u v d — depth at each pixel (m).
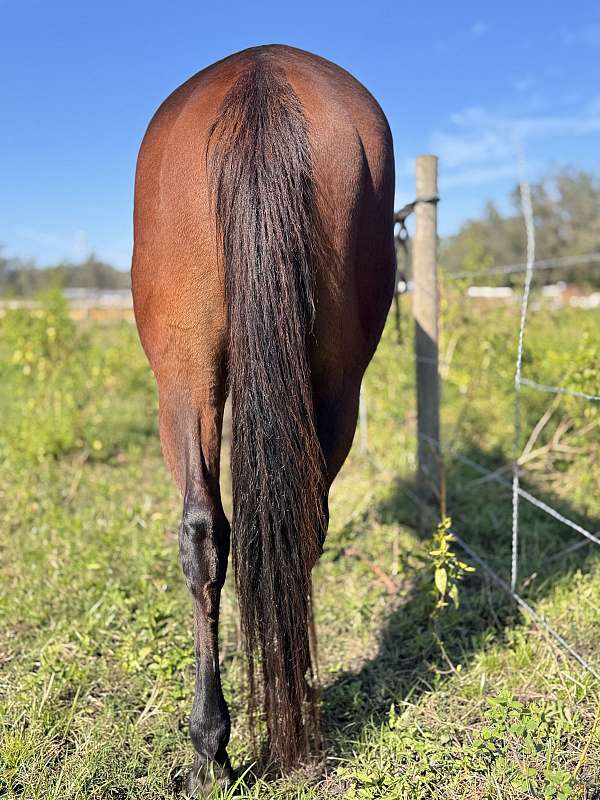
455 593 2.55
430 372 4.08
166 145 1.93
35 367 8.46
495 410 5.91
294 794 1.98
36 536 3.98
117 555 3.69
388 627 2.96
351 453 5.71
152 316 1.96
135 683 2.57
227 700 2.46
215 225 1.78
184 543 1.84
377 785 2.00
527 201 3.29
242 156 1.73
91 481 5.11
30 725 2.31
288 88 1.85
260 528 1.78
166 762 2.17
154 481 5.18
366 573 3.49
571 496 4.32
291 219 1.73
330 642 2.87
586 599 2.97
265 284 1.72
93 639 2.87
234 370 1.75
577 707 2.31
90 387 7.52
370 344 2.11
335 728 2.30
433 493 4.19
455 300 5.68
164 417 1.94
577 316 6.96
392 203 2.09
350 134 1.87
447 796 1.97
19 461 5.36
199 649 1.92
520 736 2.11
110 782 2.07
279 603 1.81
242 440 1.76
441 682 2.51
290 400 1.75
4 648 2.85
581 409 4.74
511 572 3.36
